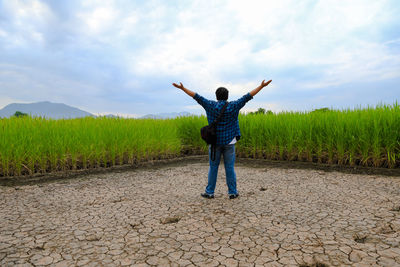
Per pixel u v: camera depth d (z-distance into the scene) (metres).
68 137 7.31
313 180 5.68
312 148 7.83
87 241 2.81
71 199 4.45
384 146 6.76
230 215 3.56
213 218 3.46
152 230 3.08
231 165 4.38
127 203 4.18
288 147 8.16
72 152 7.07
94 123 9.05
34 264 2.33
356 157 6.97
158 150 9.48
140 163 8.36
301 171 6.76
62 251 2.58
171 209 3.85
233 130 4.25
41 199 4.46
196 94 4.16
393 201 4.02
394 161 6.44
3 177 6.16
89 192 4.91
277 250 2.53
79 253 2.53
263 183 5.49
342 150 7.16
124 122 10.11
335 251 2.47
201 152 11.00
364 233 2.88
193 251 2.54
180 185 5.45
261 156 8.96
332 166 7.20
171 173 6.84
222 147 4.33
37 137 6.80
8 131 6.73
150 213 3.69
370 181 5.42
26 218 3.53
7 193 4.86
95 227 3.20
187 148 11.16
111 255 2.48
